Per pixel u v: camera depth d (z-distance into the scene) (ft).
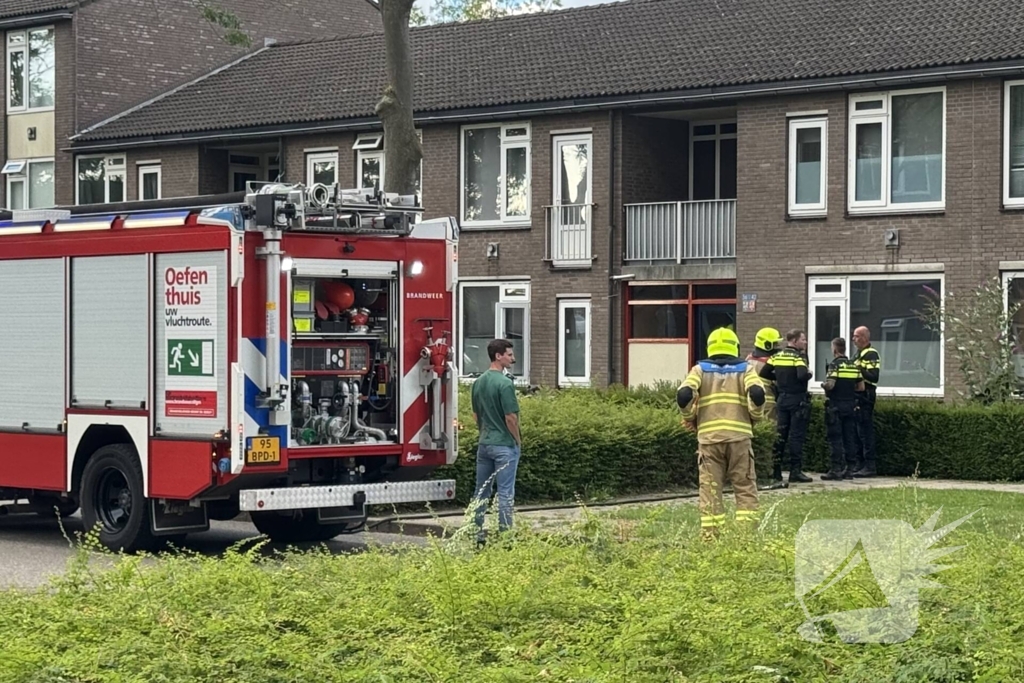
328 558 31.55
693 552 30.91
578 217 97.09
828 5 94.58
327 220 43.73
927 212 84.23
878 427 69.05
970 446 67.05
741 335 90.53
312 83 112.68
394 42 64.54
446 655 23.58
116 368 44.88
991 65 81.05
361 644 24.49
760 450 63.10
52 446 46.62
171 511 44.06
